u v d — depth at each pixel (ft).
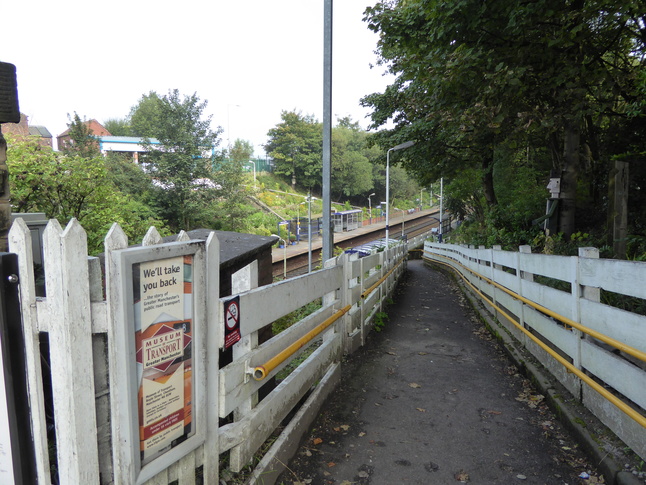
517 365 17.65
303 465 10.62
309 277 12.75
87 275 5.49
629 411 9.04
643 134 36.86
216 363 7.77
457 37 26.45
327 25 28.48
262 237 13.09
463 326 26.76
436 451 11.38
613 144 39.32
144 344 6.13
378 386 15.99
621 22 25.67
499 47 26.05
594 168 44.73
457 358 19.69
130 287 5.82
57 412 5.43
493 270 25.84
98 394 5.82
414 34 30.96
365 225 250.57
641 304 12.94
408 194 339.98
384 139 72.59
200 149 117.80
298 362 17.58
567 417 11.98
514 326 20.99
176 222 115.75
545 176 67.77
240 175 124.26
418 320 28.50
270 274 12.92
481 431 12.46
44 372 6.82
